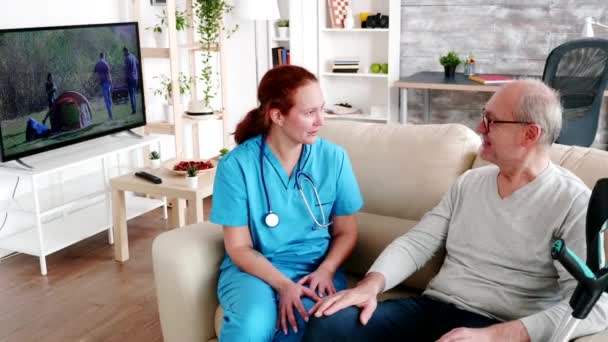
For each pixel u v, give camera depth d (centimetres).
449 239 171
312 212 186
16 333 252
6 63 289
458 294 163
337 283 184
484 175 167
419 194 201
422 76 457
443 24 466
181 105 407
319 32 496
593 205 112
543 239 152
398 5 466
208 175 313
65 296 283
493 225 160
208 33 410
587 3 425
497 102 154
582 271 111
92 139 349
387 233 198
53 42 311
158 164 331
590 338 136
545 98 150
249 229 185
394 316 159
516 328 141
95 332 252
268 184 181
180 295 183
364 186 210
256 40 487
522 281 155
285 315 167
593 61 351
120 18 395
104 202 377
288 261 186
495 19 451
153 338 247
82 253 331
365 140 214
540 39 444
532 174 155
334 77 509
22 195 340
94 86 338
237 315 166
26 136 302
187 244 186
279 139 181
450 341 139
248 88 511
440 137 203
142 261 319
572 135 370
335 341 150
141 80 370
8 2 326
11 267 315
